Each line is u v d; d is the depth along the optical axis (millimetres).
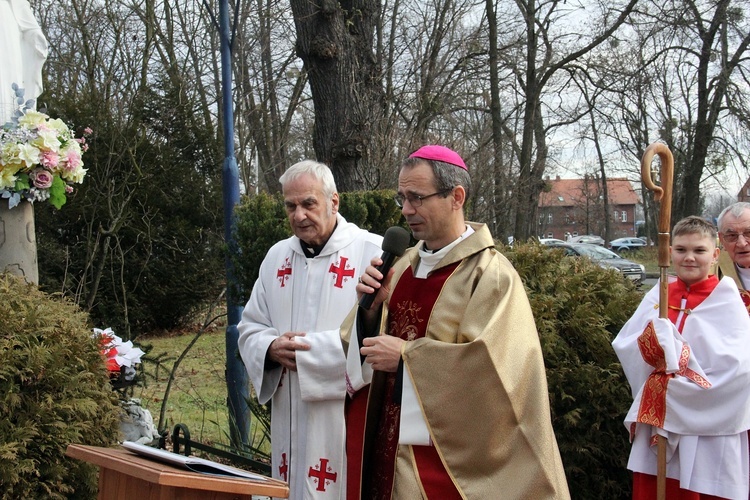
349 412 2984
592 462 3902
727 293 3535
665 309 3453
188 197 12539
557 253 4449
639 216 74500
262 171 17141
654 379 3457
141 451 2369
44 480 3459
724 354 3357
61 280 10938
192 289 12375
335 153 8562
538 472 2430
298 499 3477
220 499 2223
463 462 2508
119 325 11367
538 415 2484
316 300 3619
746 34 19000
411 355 2600
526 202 20125
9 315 3566
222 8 5762
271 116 17578
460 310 2680
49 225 10883
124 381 4539
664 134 22109
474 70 20125
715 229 3648
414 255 2926
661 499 3354
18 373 3404
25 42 5586
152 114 12734
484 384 2467
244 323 3791
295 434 3514
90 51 11453
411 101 17656
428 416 2537
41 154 5113
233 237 5582
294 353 3408
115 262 11305
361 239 3742
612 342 3770
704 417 3334
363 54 9117
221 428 6613
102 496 2473
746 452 3387
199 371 9023
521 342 2539
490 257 2719
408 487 2543
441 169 2707
